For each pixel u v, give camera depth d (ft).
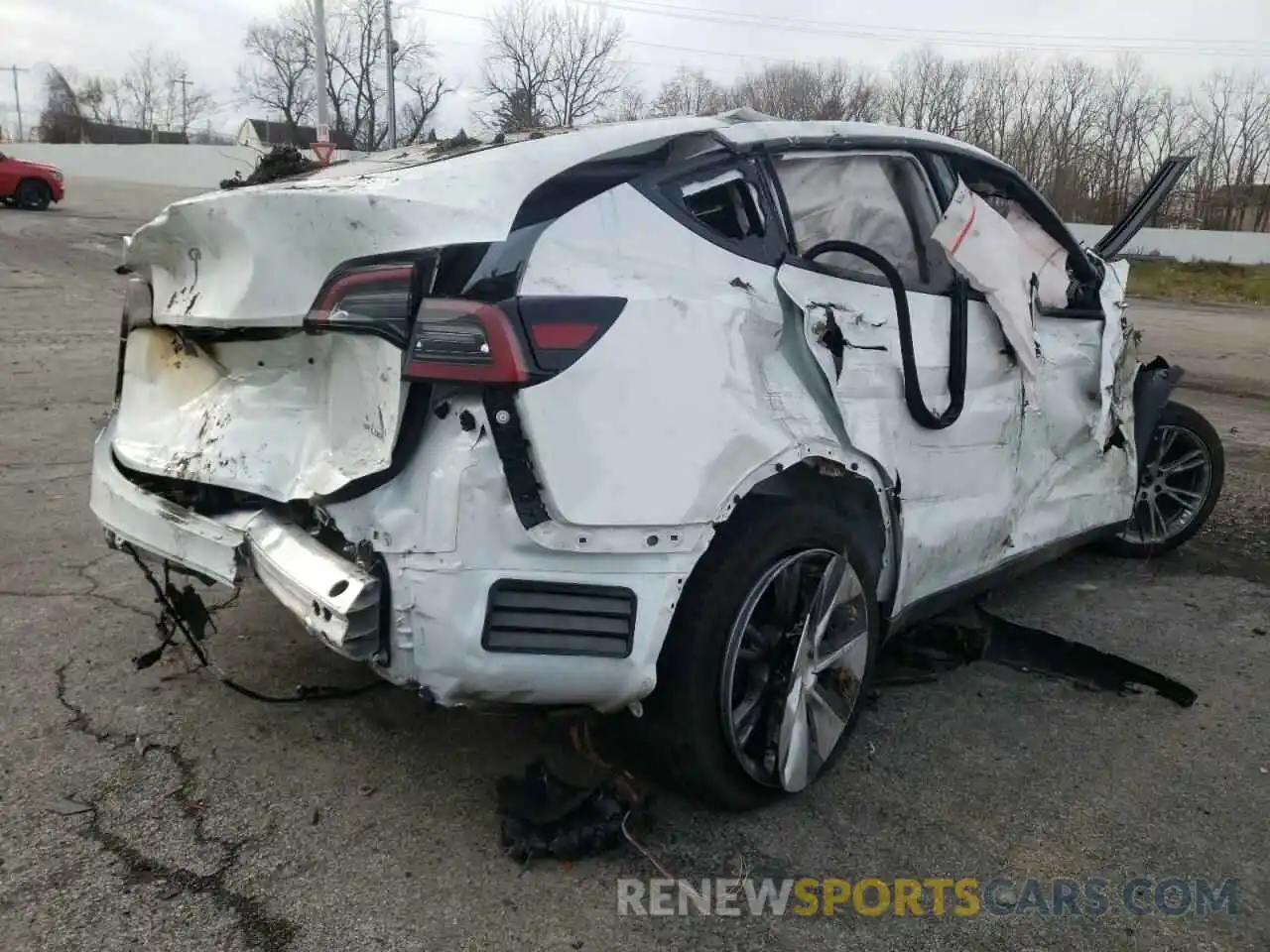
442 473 7.25
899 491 9.83
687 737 8.21
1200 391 34.22
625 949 7.36
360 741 9.98
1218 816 9.21
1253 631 13.48
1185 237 133.59
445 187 7.64
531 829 8.40
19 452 19.95
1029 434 12.06
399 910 7.64
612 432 7.50
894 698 11.30
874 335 9.57
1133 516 15.79
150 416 10.11
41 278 47.50
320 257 7.76
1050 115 167.22
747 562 8.20
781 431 8.43
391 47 121.90
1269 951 7.53
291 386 8.64
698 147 9.02
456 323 7.20
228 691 10.87
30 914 7.45
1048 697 11.46
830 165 10.15
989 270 11.03
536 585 7.38
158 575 13.88
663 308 7.88
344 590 7.32
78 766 9.39
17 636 11.94
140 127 237.86
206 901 7.67
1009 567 12.21
